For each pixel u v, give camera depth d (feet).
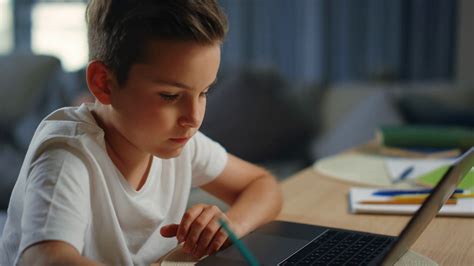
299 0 11.50
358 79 11.32
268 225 2.88
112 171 2.75
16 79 9.04
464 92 8.98
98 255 2.72
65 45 12.97
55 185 2.32
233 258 2.41
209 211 2.68
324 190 3.80
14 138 8.86
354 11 11.23
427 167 4.45
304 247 2.51
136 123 2.43
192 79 2.31
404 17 11.03
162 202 3.10
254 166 3.73
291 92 9.73
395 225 2.99
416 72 11.10
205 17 2.31
